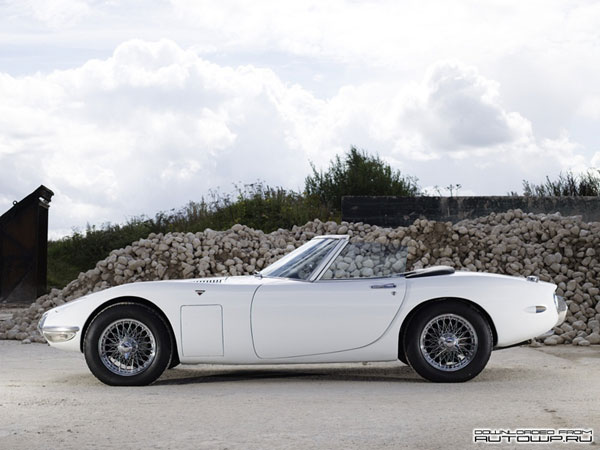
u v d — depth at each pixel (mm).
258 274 7145
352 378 7082
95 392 6191
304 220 19688
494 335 6727
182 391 6250
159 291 6613
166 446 4156
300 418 4918
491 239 12414
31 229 18234
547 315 6773
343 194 20906
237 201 20969
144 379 6551
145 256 12617
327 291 6633
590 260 11727
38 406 5465
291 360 6641
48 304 12188
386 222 18500
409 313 6668
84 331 6691
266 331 6559
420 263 12000
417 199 18469
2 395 6008
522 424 4684
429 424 4691
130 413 5160
